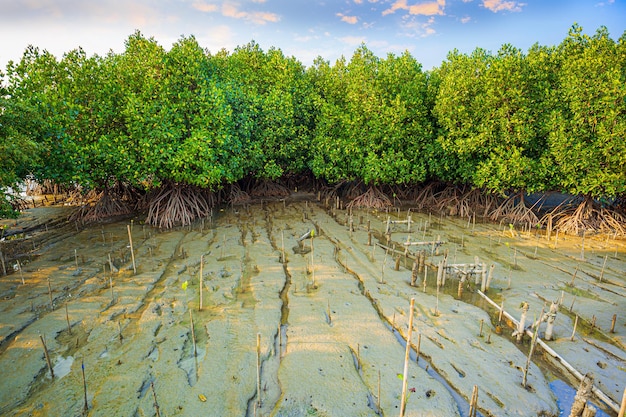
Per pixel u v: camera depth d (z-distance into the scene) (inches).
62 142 641.6
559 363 349.1
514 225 821.2
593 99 649.6
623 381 326.3
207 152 737.0
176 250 631.8
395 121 864.3
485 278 487.2
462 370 336.5
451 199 965.8
